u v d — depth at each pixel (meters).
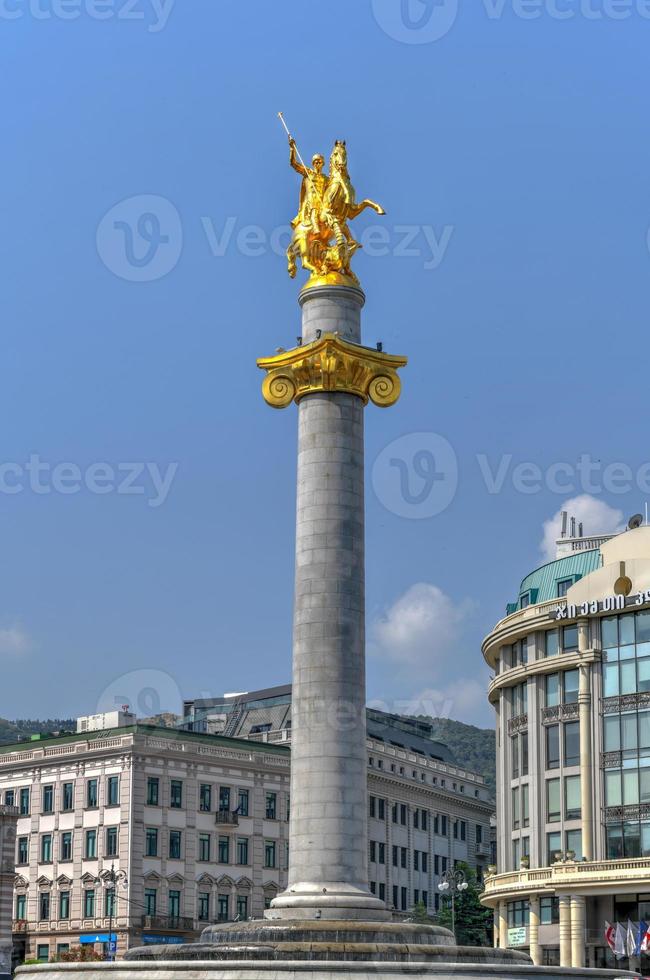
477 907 138.25
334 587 52.31
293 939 47.00
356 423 54.19
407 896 138.62
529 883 88.50
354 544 53.06
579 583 90.44
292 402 54.94
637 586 88.19
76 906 113.69
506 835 95.56
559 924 86.38
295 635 52.59
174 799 115.38
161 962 43.56
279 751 125.31
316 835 50.22
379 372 54.44
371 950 45.25
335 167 56.97
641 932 81.50
